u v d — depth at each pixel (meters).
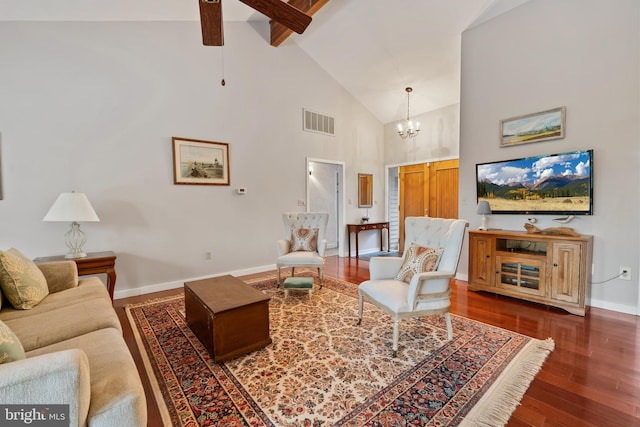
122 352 1.33
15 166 2.81
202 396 1.64
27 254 2.87
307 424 1.43
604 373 1.83
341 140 5.62
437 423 1.43
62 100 3.00
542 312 2.83
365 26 4.08
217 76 3.97
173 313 2.85
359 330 2.44
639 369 1.87
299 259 3.53
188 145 3.75
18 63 2.81
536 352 2.07
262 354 2.07
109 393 1.02
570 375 1.81
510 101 3.47
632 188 2.71
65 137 3.02
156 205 3.55
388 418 1.46
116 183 3.29
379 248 6.52
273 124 4.57
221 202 4.07
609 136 2.81
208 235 3.96
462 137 3.94
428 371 1.86
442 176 5.55
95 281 2.47
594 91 2.88
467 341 2.25
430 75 4.73
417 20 3.78
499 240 3.33
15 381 0.80
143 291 3.48
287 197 4.78
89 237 3.16
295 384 1.74
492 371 1.86
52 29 2.94
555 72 3.12
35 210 2.90
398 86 5.20
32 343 1.40
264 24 4.40
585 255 2.69
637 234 2.70
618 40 2.74
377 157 6.33
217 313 1.94
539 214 3.25
